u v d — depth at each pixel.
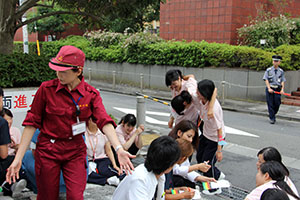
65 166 2.92
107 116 2.83
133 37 16.80
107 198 4.17
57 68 2.61
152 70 16.73
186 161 4.09
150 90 16.56
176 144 2.57
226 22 15.39
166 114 10.78
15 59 5.49
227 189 4.95
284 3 16.80
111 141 2.73
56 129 2.81
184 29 17.17
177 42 15.86
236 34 15.48
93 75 20.09
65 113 2.77
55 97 2.77
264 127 9.33
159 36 18.44
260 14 15.50
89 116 2.90
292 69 13.31
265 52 12.95
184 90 5.04
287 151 7.00
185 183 3.98
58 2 7.16
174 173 3.91
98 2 6.80
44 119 2.87
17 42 23.14
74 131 2.80
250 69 13.38
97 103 2.89
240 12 15.47
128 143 5.21
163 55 15.84
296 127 9.47
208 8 15.98
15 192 3.97
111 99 13.84
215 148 4.73
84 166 3.00
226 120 10.23
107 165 4.75
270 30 14.48
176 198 3.27
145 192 2.54
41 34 25.58
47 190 2.91
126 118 5.26
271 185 3.10
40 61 5.77
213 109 4.46
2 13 6.40
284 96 13.15
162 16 18.11
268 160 3.65
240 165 6.05
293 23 14.70
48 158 2.85
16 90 5.41
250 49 13.25
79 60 2.69
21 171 4.02
